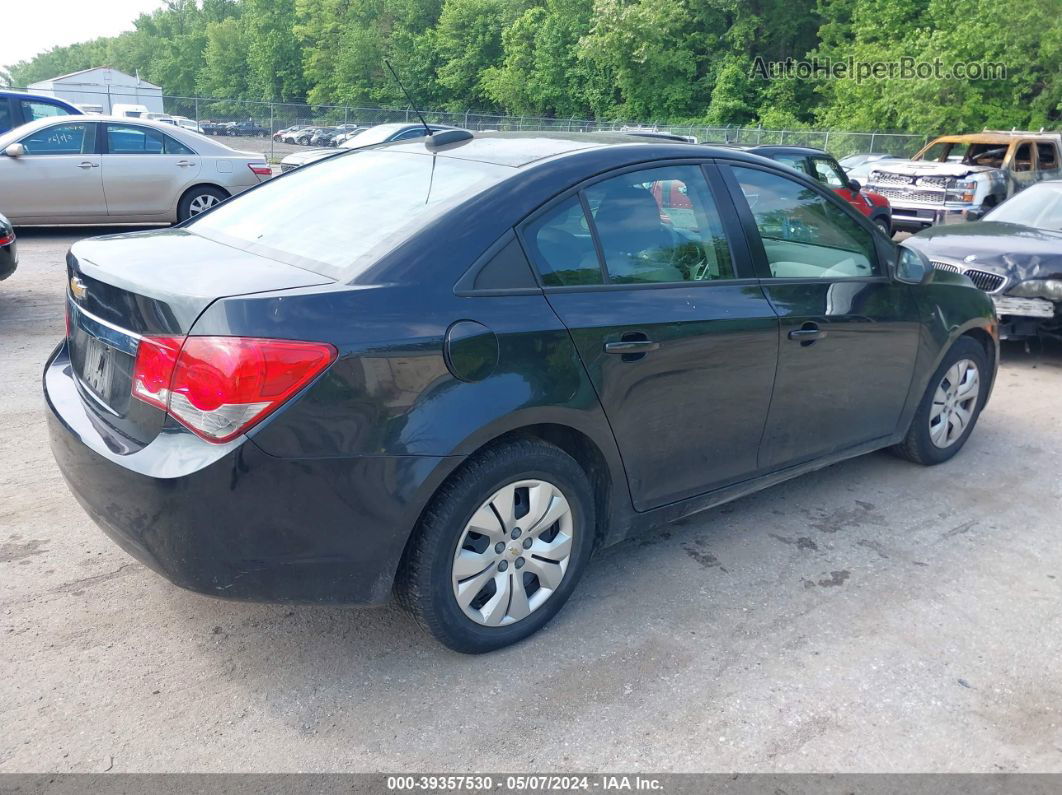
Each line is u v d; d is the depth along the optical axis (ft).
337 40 228.63
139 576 10.98
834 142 102.17
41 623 9.89
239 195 12.23
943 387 15.23
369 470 8.16
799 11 133.08
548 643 9.92
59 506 12.71
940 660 9.89
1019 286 22.22
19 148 34.76
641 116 141.90
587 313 9.57
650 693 9.11
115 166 36.29
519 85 169.27
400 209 9.66
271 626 10.06
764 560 12.07
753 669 9.58
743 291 11.20
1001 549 12.67
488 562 9.30
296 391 7.76
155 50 399.03
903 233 56.95
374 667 9.39
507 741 8.35
